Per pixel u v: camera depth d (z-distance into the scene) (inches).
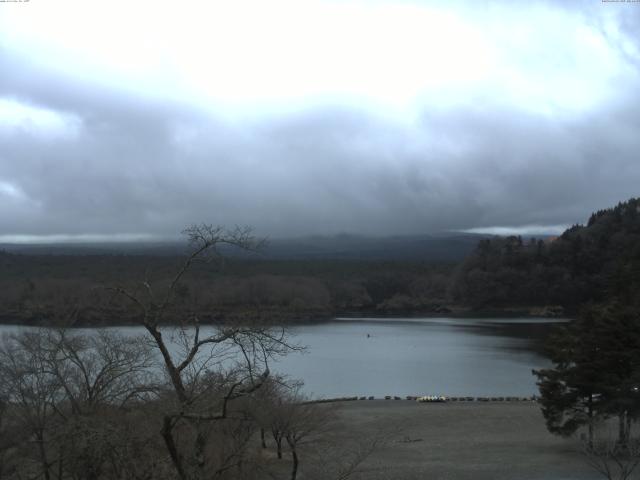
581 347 1498.5
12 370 1048.8
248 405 862.5
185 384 862.5
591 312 1606.8
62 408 973.2
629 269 3336.6
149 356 1119.6
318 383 3181.6
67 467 820.6
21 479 948.6
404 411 2303.2
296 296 6811.0
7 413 948.6
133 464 720.3
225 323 914.7
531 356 4252.0
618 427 1802.4
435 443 1763.0
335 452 1551.4
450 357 4202.8
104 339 1301.7
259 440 1598.2
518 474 1398.9
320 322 7598.4
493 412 2279.8
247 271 7377.0
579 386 1482.5
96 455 751.1
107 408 884.0
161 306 774.5
